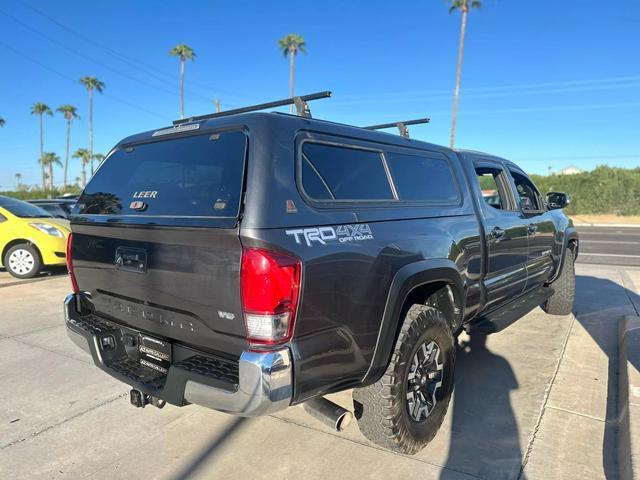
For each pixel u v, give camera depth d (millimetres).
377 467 2918
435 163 3639
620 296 7297
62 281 8617
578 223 28125
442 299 3490
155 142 2996
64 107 66562
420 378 3041
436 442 3186
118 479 2838
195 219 2408
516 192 4758
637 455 2721
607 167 34500
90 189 3299
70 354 4867
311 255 2307
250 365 2158
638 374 3775
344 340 2496
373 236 2688
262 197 2248
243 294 2191
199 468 2936
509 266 4414
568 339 5203
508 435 3258
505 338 5254
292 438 3264
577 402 3721
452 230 3432
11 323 5941
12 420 3531
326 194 2574
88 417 3576
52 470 2928
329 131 2764
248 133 2441
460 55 34219
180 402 2463
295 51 45875
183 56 46031
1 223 8695
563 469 2875
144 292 2713
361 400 2861
